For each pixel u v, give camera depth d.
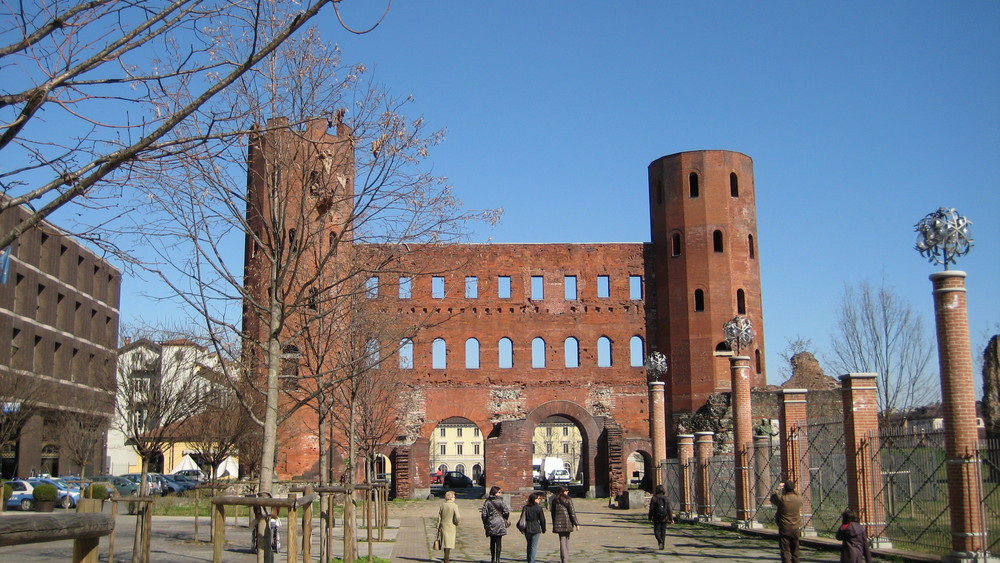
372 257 20.70
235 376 33.34
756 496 33.25
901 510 23.86
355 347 27.73
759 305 64.88
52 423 60.88
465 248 61.56
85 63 7.56
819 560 23.06
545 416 62.25
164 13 8.01
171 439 44.00
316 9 8.18
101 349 67.81
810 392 56.34
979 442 20.81
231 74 8.25
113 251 9.59
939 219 20.61
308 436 53.28
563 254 66.06
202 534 29.72
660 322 64.94
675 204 64.94
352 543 19.75
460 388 63.81
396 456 59.97
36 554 23.22
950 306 20.59
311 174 17.30
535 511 22.34
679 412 62.44
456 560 25.20
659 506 27.41
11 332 55.00
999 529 20.73
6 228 50.09
